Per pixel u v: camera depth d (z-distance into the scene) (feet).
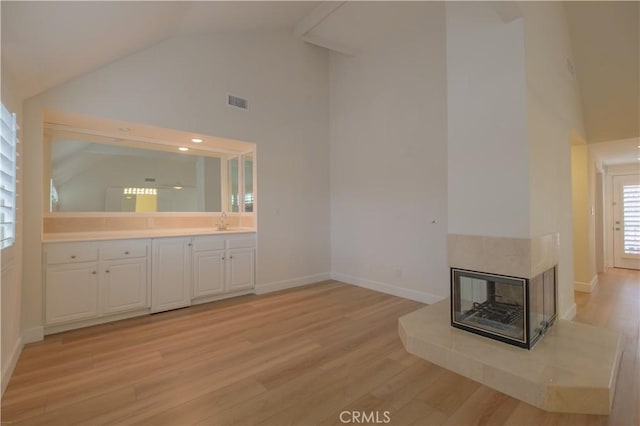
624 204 20.76
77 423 5.46
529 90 7.54
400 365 7.50
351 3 11.56
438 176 11.94
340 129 16.07
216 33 12.53
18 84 7.53
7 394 6.28
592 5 10.52
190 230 13.75
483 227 8.00
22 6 5.20
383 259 14.02
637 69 11.13
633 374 7.05
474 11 8.21
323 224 16.30
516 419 5.61
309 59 15.80
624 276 17.83
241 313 11.16
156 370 7.24
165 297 11.29
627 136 13.46
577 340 7.68
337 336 9.17
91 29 7.25
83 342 8.70
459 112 8.47
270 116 14.25
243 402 6.07
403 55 13.11
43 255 8.96
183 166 13.94
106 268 10.04
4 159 6.43
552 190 8.98
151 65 10.89
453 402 6.09
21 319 8.44
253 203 14.23
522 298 7.32
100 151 11.82
